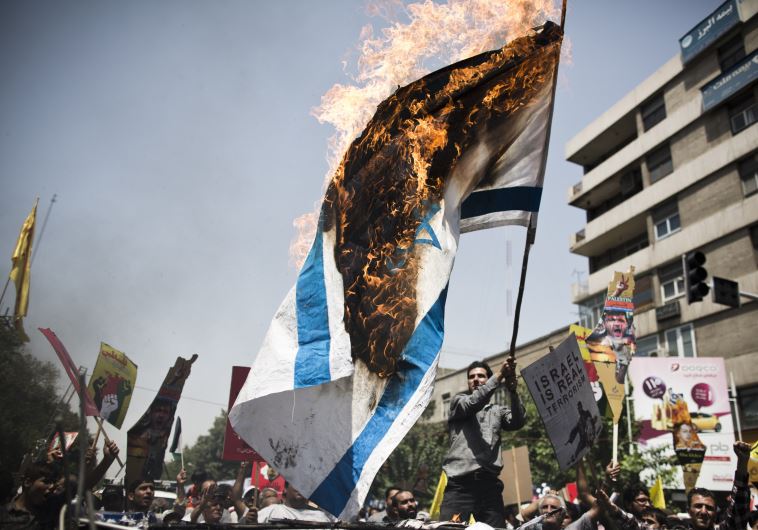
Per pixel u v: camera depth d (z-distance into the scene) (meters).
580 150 32.81
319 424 3.24
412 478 22.73
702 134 25.27
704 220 24.52
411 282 3.73
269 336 3.36
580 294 31.72
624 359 7.19
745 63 23.25
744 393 21.58
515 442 18.05
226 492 6.52
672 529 5.50
